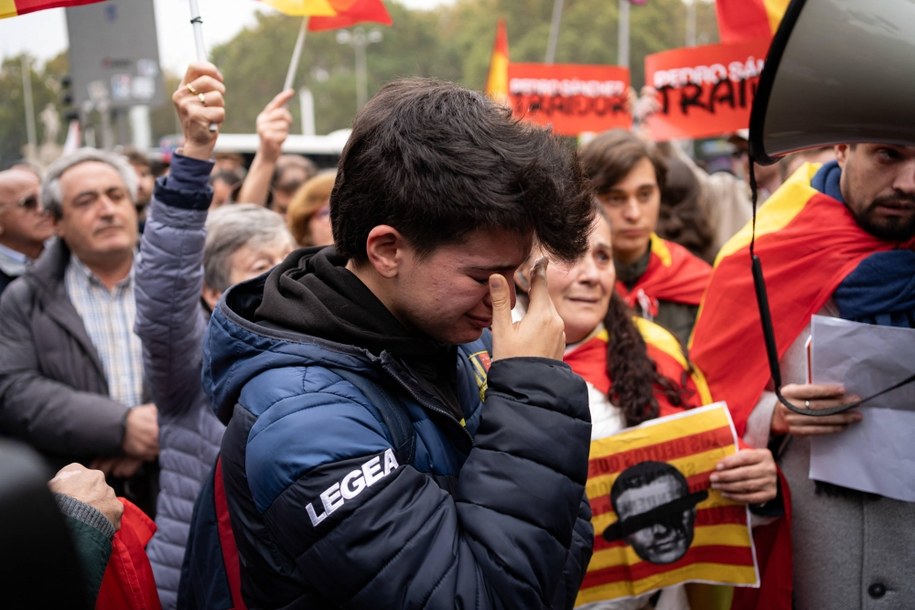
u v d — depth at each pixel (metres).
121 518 1.39
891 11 1.33
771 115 1.45
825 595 1.92
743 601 2.03
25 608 0.68
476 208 1.07
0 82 29.20
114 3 7.08
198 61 1.96
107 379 2.73
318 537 1.07
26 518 0.69
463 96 1.15
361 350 1.17
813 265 1.97
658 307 2.81
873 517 1.86
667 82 3.78
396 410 1.18
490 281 1.13
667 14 36.88
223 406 1.22
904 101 1.34
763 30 3.51
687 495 1.86
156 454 2.58
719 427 1.87
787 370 2.03
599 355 2.00
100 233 2.73
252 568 1.18
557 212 1.10
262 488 1.10
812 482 1.96
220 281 2.36
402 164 1.10
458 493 1.12
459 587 1.05
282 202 5.23
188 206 2.00
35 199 3.90
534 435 1.12
